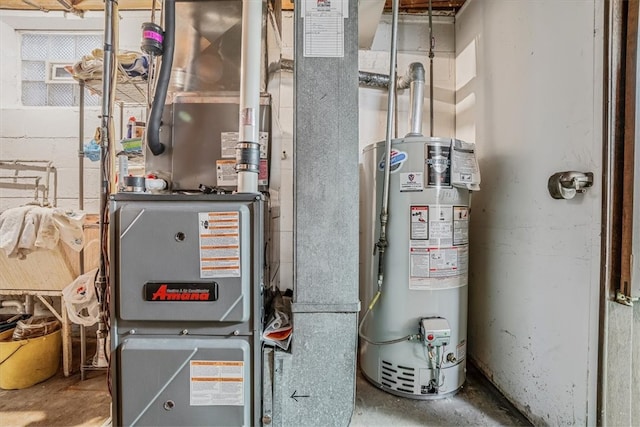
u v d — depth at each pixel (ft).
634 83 3.50
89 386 6.14
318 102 4.07
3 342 5.97
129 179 3.79
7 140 7.58
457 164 5.20
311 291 4.06
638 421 3.76
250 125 3.93
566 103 4.18
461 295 5.42
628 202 3.55
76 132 7.65
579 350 3.96
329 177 4.07
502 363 5.45
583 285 3.91
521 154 5.05
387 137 5.05
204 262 3.55
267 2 4.72
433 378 5.20
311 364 4.02
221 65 4.58
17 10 7.47
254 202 3.66
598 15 3.72
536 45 4.73
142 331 3.63
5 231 5.81
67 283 6.48
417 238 5.15
